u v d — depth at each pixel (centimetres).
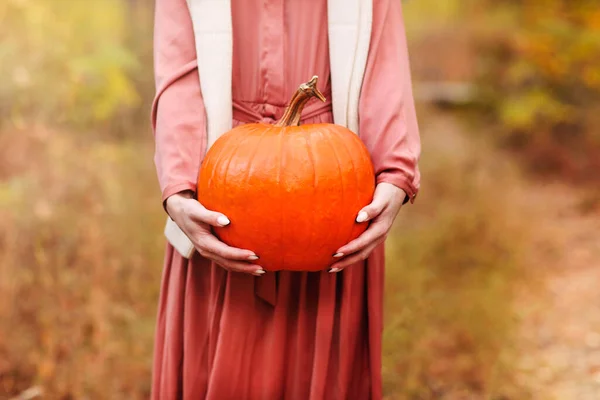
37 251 330
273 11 183
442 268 441
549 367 339
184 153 175
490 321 366
